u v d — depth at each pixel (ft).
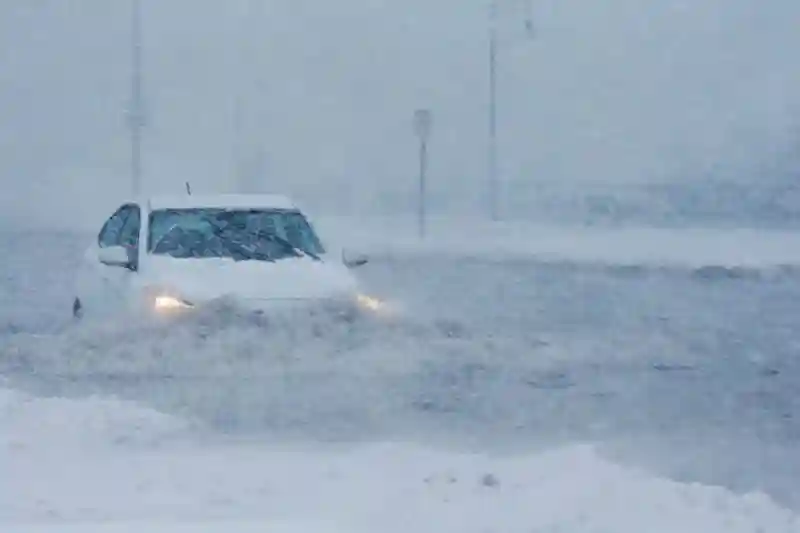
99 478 61.67
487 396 85.56
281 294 96.43
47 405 76.48
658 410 82.99
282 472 63.16
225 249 101.35
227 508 56.49
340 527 52.75
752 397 88.02
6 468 63.57
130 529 52.34
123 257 99.35
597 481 58.65
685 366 100.07
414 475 62.23
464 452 69.62
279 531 52.13
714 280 175.83
